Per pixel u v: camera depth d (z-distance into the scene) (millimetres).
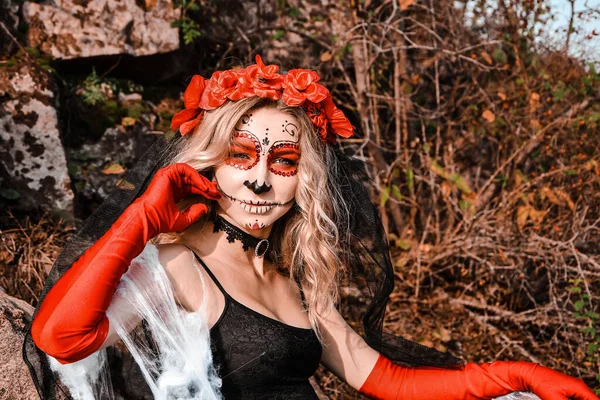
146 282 1835
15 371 1942
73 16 3646
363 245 2432
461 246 3990
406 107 4340
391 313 3783
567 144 4344
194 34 3908
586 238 4078
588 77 4273
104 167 3520
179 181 1865
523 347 3783
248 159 1988
